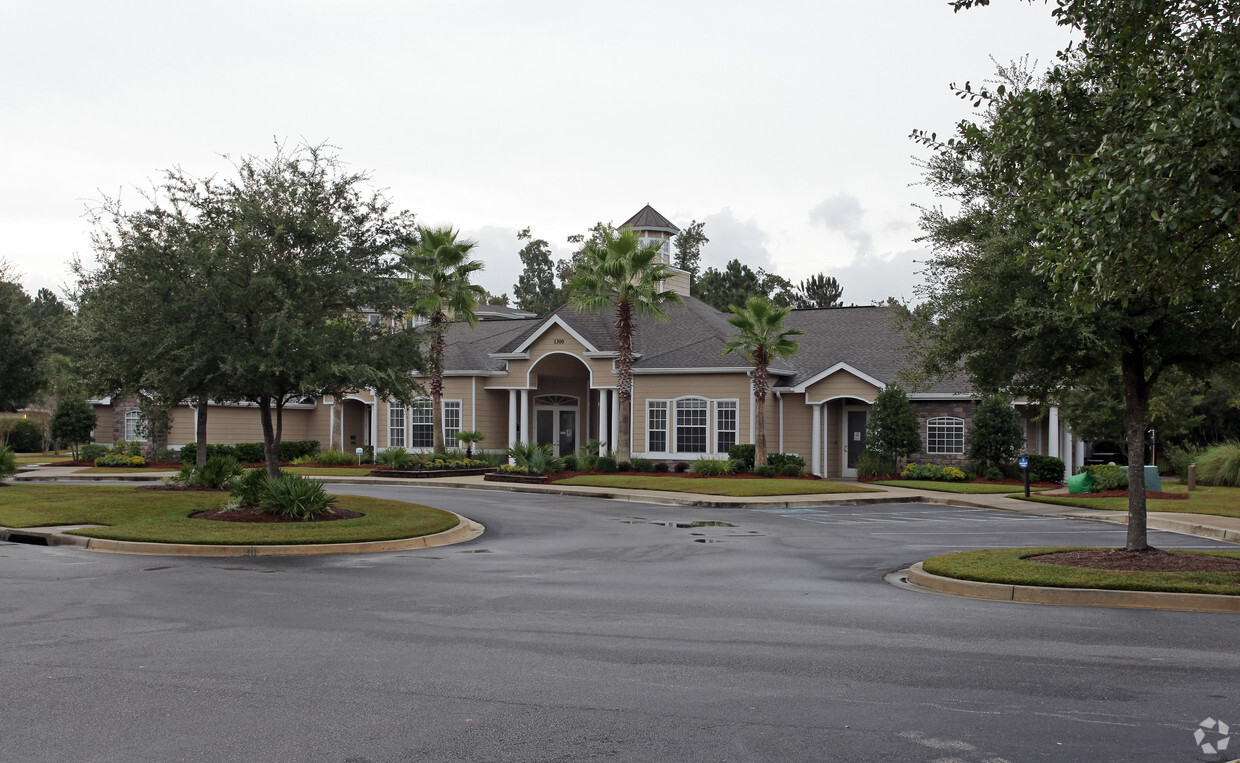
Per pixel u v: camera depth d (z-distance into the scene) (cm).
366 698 718
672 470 3534
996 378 1516
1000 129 1182
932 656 862
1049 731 647
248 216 1827
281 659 836
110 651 863
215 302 1828
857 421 3506
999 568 1296
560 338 3734
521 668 809
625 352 3353
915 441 3247
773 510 2405
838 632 966
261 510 1875
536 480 3042
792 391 3456
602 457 3347
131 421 4328
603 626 989
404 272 2050
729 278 7262
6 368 2588
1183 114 922
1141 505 1400
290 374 1823
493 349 4125
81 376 2569
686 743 620
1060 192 1096
